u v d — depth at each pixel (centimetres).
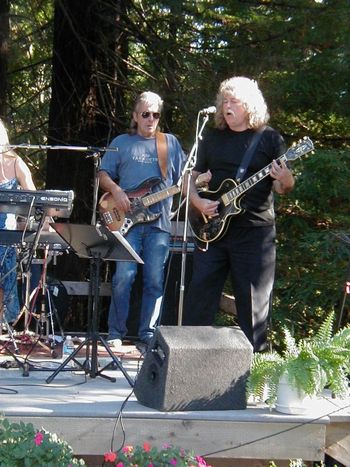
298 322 1123
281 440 562
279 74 1165
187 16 1212
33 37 1248
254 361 573
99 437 552
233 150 653
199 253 662
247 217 647
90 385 630
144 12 1220
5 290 700
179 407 558
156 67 1216
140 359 728
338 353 568
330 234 1078
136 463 515
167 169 748
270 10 1196
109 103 1245
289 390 564
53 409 555
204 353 557
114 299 758
